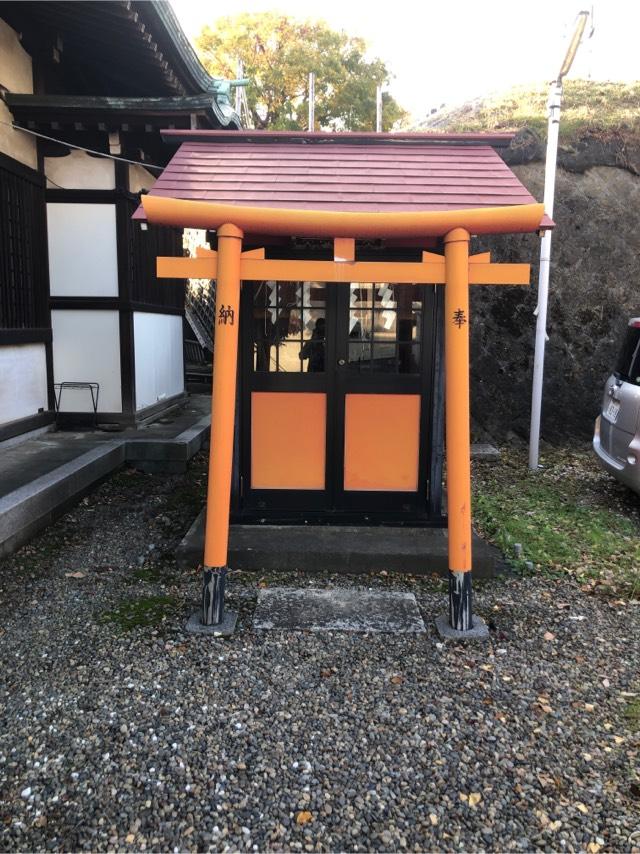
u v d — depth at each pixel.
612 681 2.88
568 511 5.46
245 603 3.56
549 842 2.01
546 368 8.32
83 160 6.48
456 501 3.21
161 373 8.03
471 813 2.12
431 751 2.40
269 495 4.52
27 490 4.40
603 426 5.83
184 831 2.03
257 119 22.22
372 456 4.48
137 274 7.06
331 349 4.37
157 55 5.98
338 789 2.21
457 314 3.11
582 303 8.38
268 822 2.07
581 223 8.48
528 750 2.41
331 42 21.80
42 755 2.34
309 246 4.25
